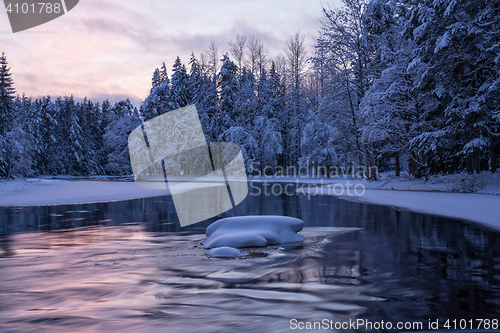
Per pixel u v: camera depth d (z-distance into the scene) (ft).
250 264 21.07
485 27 72.84
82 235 32.07
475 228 33.22
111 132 194.70
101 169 282.36
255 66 191.01
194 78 199.21
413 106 86.94
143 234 32.53
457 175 88.69
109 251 25.11
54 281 17.81
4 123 164.55
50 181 123.44
